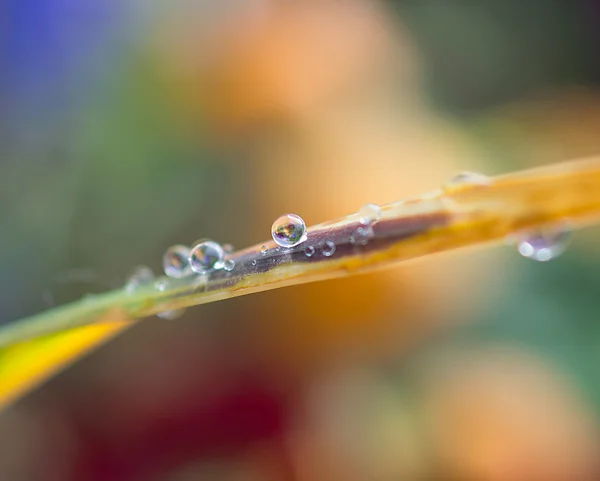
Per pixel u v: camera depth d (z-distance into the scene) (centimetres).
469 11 34
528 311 22
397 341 19
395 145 22
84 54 20
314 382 18
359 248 9
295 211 20
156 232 19
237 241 20
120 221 19
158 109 20
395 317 19
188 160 20
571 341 21
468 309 21
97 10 21
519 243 11
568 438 18
